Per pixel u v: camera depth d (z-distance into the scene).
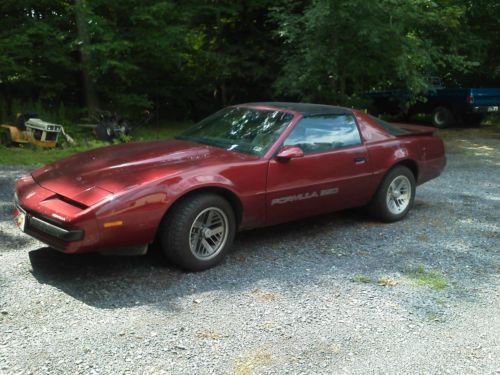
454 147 12.91
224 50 15.23
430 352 3.21
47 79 13.48
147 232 4.00
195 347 3.14
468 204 7.05
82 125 12.55
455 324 3.59
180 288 3.97
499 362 3.13
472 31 16.84
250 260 4.65
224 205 4.40
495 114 17.53
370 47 11.00
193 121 16.72
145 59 13.80
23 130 10.69
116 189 3.94
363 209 6.15
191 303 3.72
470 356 3.19
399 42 11.03
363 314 3.67
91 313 3.51
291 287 4.08
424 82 11.68
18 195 4.33
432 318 3.66
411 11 10.85
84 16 12.11
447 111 16.78
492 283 4.34
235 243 5.11
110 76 13.72
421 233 5.66
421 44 11.52
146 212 3.94
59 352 3.03
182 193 4.10
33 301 3.64
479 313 3.77
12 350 3.03
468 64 12.41
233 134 5.22
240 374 2.89
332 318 3.59
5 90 13.29
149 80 14.97
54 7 13.16
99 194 3.91
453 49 13.55
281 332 3.37
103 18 12.51
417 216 6.38
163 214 4.03
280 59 13.51
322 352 3.15
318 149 5.21
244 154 4.82
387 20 10.83
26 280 3.99
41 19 12.78
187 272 4.29
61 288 3.88
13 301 3.63
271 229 5.61
